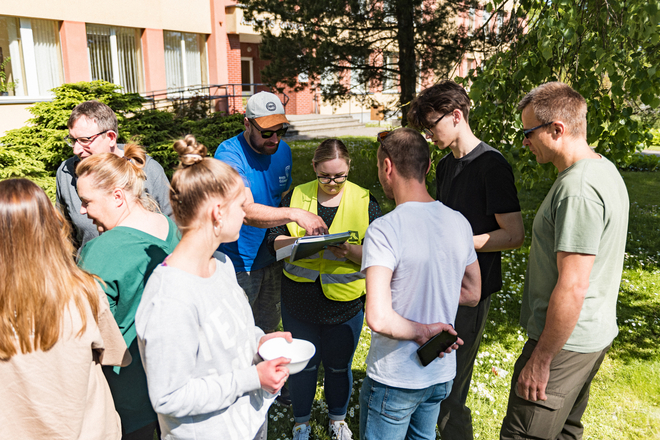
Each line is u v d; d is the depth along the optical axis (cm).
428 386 186
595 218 183
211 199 142
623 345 411
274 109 279
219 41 1588
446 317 188
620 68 351
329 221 263
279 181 307
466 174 238
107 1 1269
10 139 766
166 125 979
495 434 295
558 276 197
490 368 368
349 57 1068
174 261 146
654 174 1242
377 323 170
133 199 202
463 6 1056
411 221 180
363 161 1051
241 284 297
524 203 930
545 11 370
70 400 149
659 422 311
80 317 149
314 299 265
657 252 663
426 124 241
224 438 152
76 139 256
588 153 201
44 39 1177
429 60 1037
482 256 238
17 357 140
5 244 138
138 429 206
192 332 140
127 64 1372
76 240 278
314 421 304
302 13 1017
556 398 204
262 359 179
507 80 397
